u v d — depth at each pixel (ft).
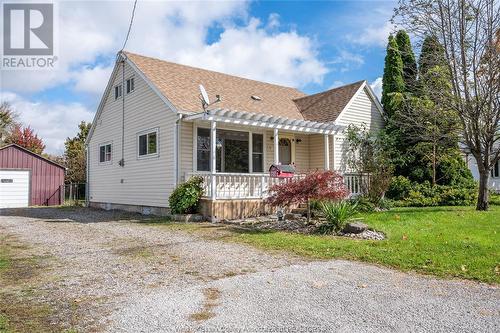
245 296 14.08
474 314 12.07
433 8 40.04
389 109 58.70
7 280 17.02
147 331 11.07
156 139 47.21
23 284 16.34
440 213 36.99
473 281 15.79
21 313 12.75
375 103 59.06
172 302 13.52
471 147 39.99
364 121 57.26
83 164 102.68
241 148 48.96
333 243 24.45
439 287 15.03
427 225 29.71
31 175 74.49
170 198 41.37
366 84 57.67
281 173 43.19
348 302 13.32
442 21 39.60
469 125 39.88
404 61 59.57
